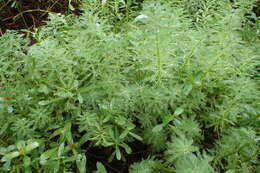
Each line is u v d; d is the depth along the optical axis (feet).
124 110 6.89
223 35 7.23
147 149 7.36
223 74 7.34
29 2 11.66
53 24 7.84
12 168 6.09
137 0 10.43
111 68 7.20
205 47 7.28
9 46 7.48
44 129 6.86
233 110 6.72
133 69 7.55
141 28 7.69
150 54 6.73
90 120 6.36
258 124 6.88
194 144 7.02
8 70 7.31
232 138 6.51
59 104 6.86
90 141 7.38
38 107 6.57
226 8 8.16
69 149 5.96
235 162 6.24
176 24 6.56
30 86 7.12
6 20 11.19
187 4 9.49
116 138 6.20
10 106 6.40
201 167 5.05
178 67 7.43
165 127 6.93
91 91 6.81
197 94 7.01
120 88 6.84
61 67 6.64
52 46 6.31
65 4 11.64
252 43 9.14
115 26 9.02
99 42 7.35
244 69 7.34
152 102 6.66
